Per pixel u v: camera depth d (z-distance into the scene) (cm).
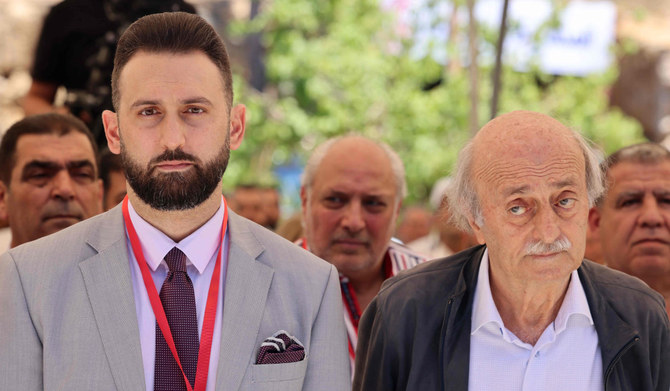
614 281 268
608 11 1191
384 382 267
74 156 349
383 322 269
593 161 258
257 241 259
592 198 260
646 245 351
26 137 346
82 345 230
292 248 264
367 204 378
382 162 383
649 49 1400
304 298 253
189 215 240
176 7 460
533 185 240
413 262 400
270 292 251
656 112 1430
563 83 1198
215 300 245
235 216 263
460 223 277
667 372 258
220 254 251
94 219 253
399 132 1093
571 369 258
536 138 246
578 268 266
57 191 344
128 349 232
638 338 251
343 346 257
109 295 237
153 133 230
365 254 377
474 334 262
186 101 230
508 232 245
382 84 1084
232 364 238
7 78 1052
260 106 1077
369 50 1089
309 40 1128
